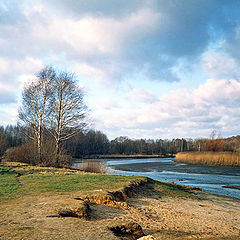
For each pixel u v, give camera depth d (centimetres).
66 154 3089
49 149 2892
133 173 3444
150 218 941
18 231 589
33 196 1037
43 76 2916
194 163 5319
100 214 870
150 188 1627
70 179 1580
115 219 796
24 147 3306
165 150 13738
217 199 1573
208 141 7625
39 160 2805
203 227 893
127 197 1247
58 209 796
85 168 2680
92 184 1385
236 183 2495
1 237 543
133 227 709
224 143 7538
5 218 702
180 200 1412
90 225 673
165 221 926
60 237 561
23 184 1361
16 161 3381
